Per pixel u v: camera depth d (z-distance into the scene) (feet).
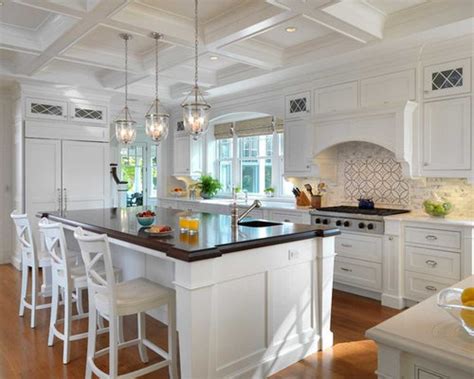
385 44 12.30
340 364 9.12
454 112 12.11
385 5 11.15
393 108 12.92
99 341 10.51
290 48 14.60
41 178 18.51
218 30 11.98
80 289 11.97
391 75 13.52
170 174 25.07
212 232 9.16
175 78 16.57
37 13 11.64
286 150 17.26
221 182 23.66
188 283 7.07
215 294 7.66
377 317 12.03
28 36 12.90
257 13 10.84
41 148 18.49
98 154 20.26
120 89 19.07
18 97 18.37
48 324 11.60
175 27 11.80
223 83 17.76
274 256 8.75
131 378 7.67
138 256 11.56
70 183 19.35
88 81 18.28
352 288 14.47
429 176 12.75
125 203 29.37
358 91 14.43
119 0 9.44
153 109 23.82
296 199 17.44
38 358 9.45
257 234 8.86
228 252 7.66
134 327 11.46
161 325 11.55
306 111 16.30
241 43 13.60
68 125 19.25
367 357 9.46
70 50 13.84
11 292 14.87
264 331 8.61
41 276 17.17
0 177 19.75
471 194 12.93
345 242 14.30
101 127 20.33
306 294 9.55
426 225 12.19
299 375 8.66
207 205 20.61
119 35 13.30
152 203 30.94
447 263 11.77
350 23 10.88
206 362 7.32
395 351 3.59
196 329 7.14
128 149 29.96
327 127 15.08
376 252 13.41
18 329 11.20
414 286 12.55
